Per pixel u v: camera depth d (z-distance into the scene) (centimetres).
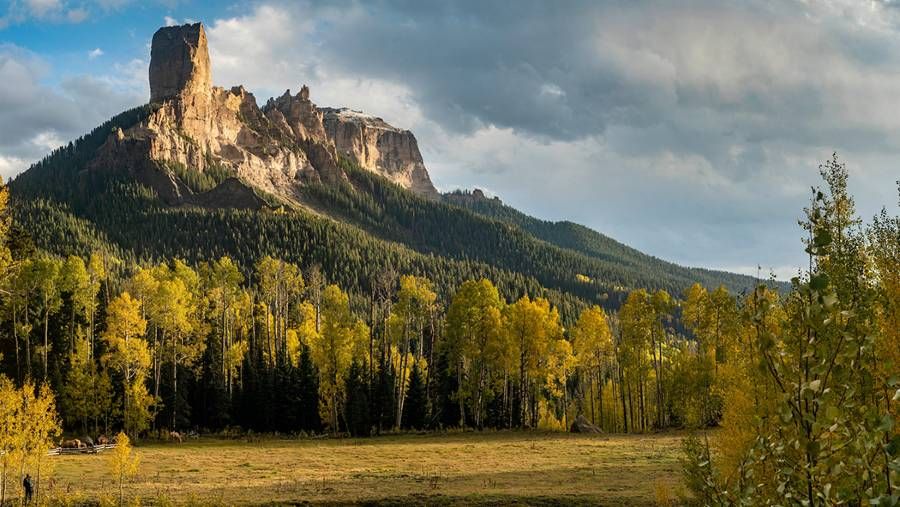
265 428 6656
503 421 6531
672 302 6197
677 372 5753
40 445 2850
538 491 2984
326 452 4706
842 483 506
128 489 3166
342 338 6222
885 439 532
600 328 6656
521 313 6281
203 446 5266
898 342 907
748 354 1662
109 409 5844
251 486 3222
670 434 5531
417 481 3366
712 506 673
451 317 6519
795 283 545
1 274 4366
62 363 6431
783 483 554
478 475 3550
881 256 1284
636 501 2705
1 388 2831
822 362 507
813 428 502
